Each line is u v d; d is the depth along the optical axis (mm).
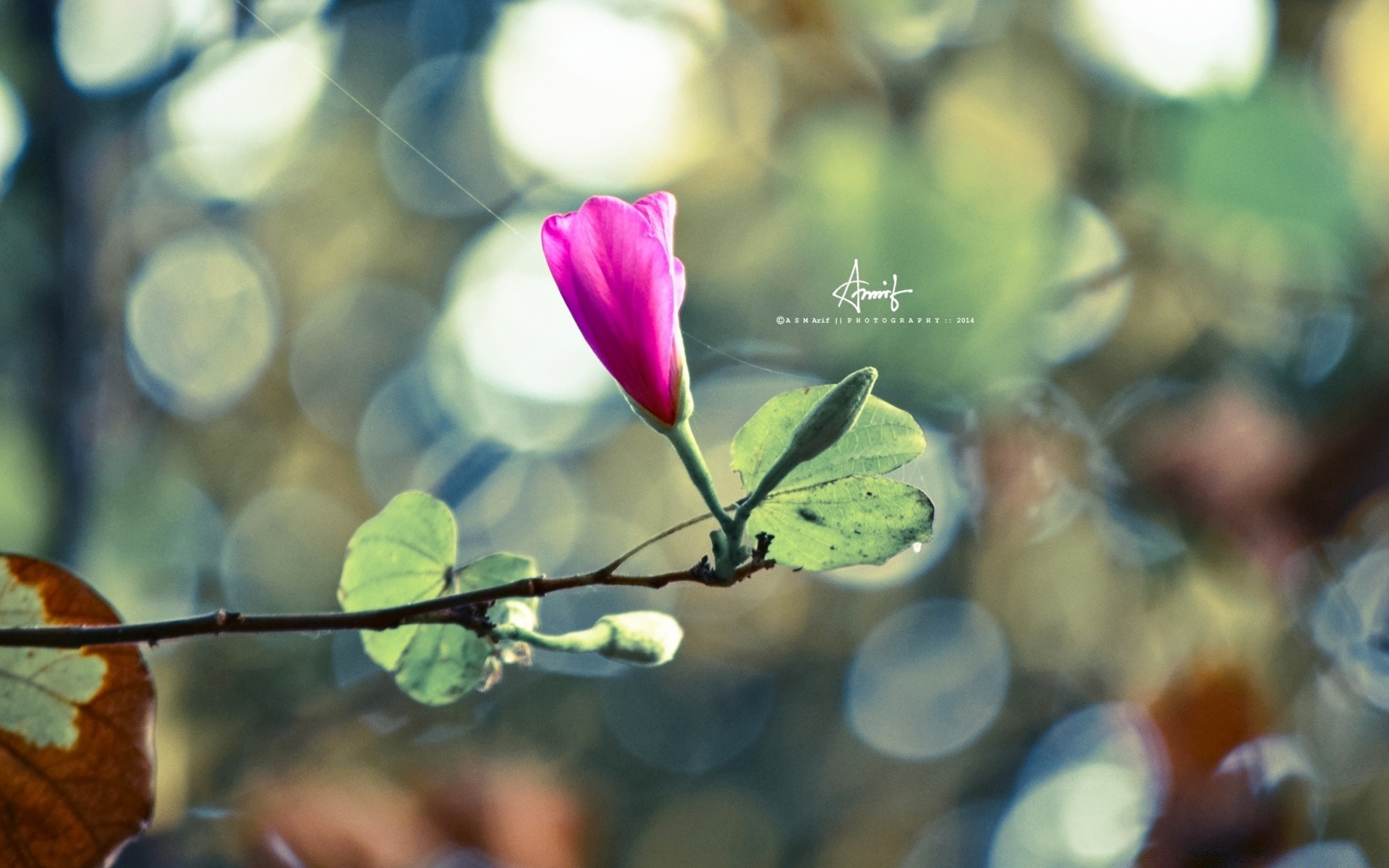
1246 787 1393
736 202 1791
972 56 1483
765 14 1706
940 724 2027
